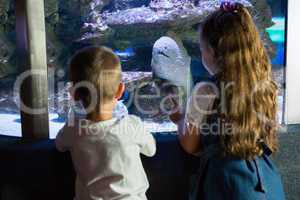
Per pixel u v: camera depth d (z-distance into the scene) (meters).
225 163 1.15
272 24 2.70
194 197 1.21
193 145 1.23
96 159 1.14
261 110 1.15
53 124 2.20
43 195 1.43
